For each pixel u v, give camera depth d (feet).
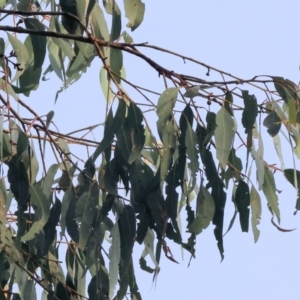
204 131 22.34
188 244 22.31
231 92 21.90
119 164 22.38
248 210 23.20
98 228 21.95
